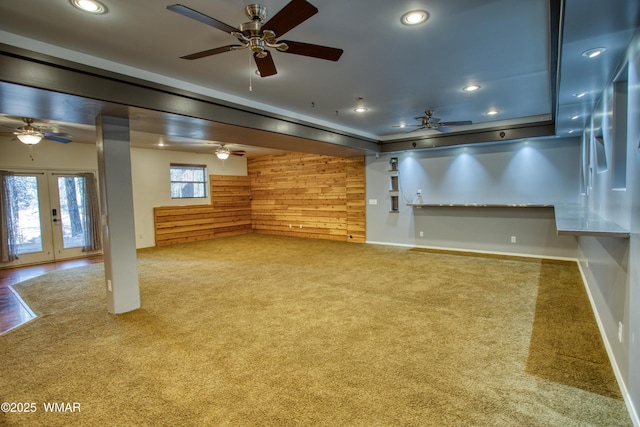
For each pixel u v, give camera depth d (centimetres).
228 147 845
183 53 283
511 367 250
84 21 229
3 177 643
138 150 818
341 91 399
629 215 210
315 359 268
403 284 465
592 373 240
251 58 295
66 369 259
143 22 232
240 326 335
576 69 245
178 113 351
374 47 279
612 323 253
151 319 356
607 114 289
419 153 732
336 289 449
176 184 906
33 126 497
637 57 190
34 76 254
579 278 472
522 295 407
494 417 196
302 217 949
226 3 212
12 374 254
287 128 493
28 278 560
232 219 1016
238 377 244
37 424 199
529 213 616
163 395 225
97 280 532
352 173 833
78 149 735
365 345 290
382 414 201
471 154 669
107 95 296
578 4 156
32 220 686
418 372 246
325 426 192
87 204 745
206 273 550
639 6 157
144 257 690
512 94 419
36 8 211
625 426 187
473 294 416
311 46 217
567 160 572
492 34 259
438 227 720
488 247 663
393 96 423
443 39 266
